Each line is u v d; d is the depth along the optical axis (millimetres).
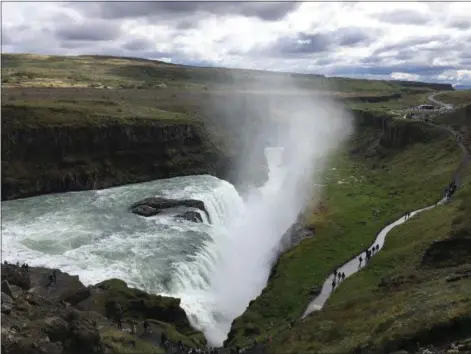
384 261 58156
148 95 167000
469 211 55000
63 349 32594
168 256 65875
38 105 107375
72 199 92500
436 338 29859
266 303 54844
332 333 38219
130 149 112625
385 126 144875
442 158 107312
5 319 32500
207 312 58250
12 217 79875
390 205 86750
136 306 51844
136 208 84188
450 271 43969
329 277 58469
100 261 63281
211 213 90375
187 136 123688
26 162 96188
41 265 60375
